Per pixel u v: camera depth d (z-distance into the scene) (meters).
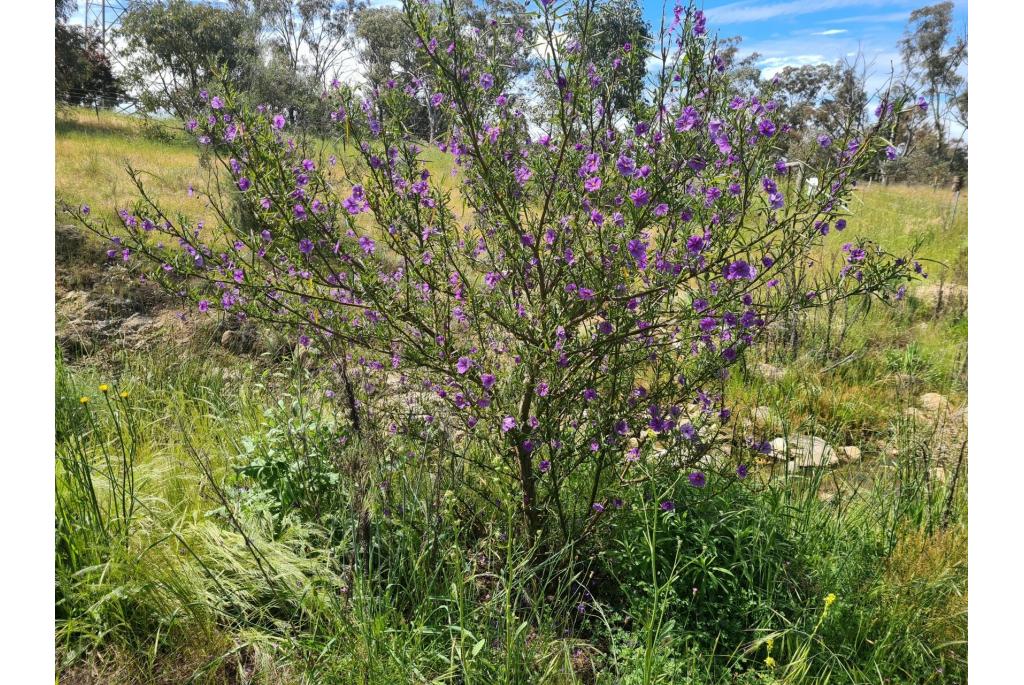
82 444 3.27
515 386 2.67
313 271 2.61
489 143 2.46
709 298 2.39
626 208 2.40
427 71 2.50
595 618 2.62
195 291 2.72
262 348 5.34
